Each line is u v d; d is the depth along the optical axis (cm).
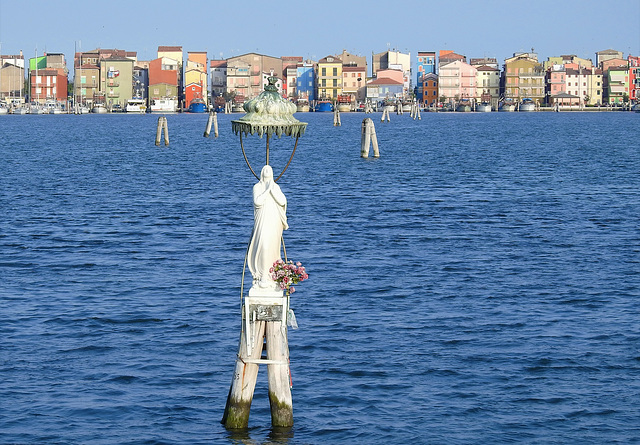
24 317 3894
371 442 2656
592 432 2727
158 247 5603
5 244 5681
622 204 7756
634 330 3706
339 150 15925
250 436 2667
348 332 3681
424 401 2958
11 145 17525
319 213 7162
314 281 4616
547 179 10181
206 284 4559
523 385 3092
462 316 3931
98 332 3678
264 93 2598
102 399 2961
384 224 6581
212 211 7319
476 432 2727
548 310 4031
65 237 5972
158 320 3859
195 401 2948
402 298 4259
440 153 14862
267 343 2573
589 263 5084
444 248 5575
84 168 11925
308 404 2920
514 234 6125
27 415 2827
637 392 3028
